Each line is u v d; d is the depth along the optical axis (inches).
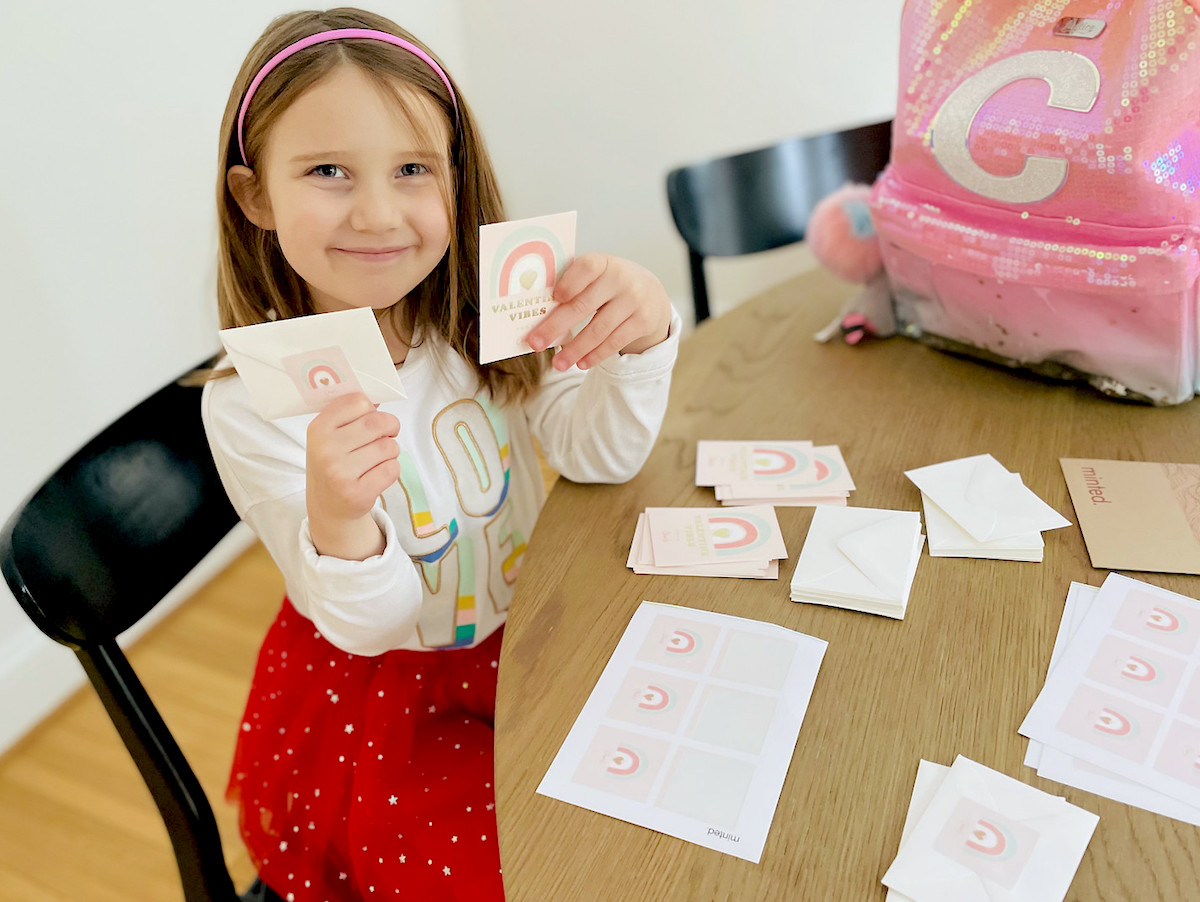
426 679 34.9
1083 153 30.3
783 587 27.3
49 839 51.9
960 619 25.7
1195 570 26.6
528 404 36.2
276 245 31.7
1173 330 31.7
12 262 53.2
